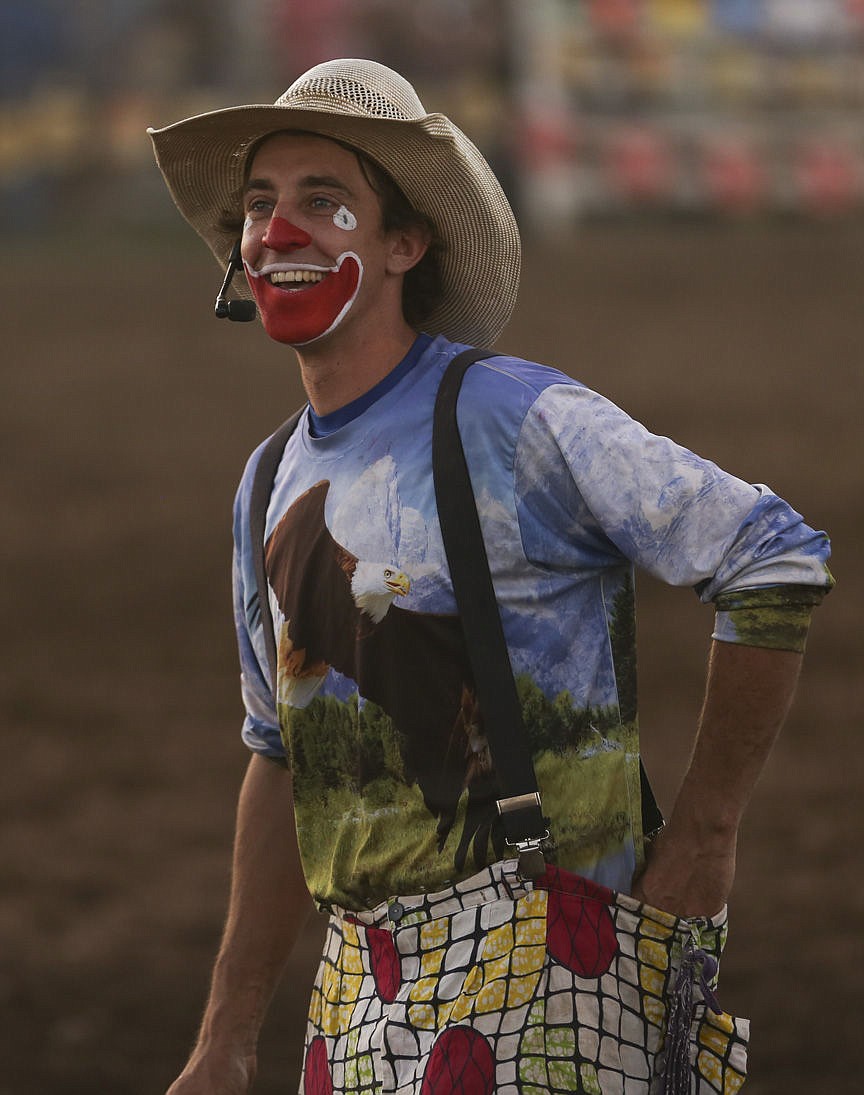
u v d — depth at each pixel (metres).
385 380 9.12
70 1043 17.98
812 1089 15.93
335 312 9.08
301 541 9.12
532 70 109.38
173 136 9.61
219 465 50.03
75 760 28.06
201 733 29.23
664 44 109.06
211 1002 10.16
